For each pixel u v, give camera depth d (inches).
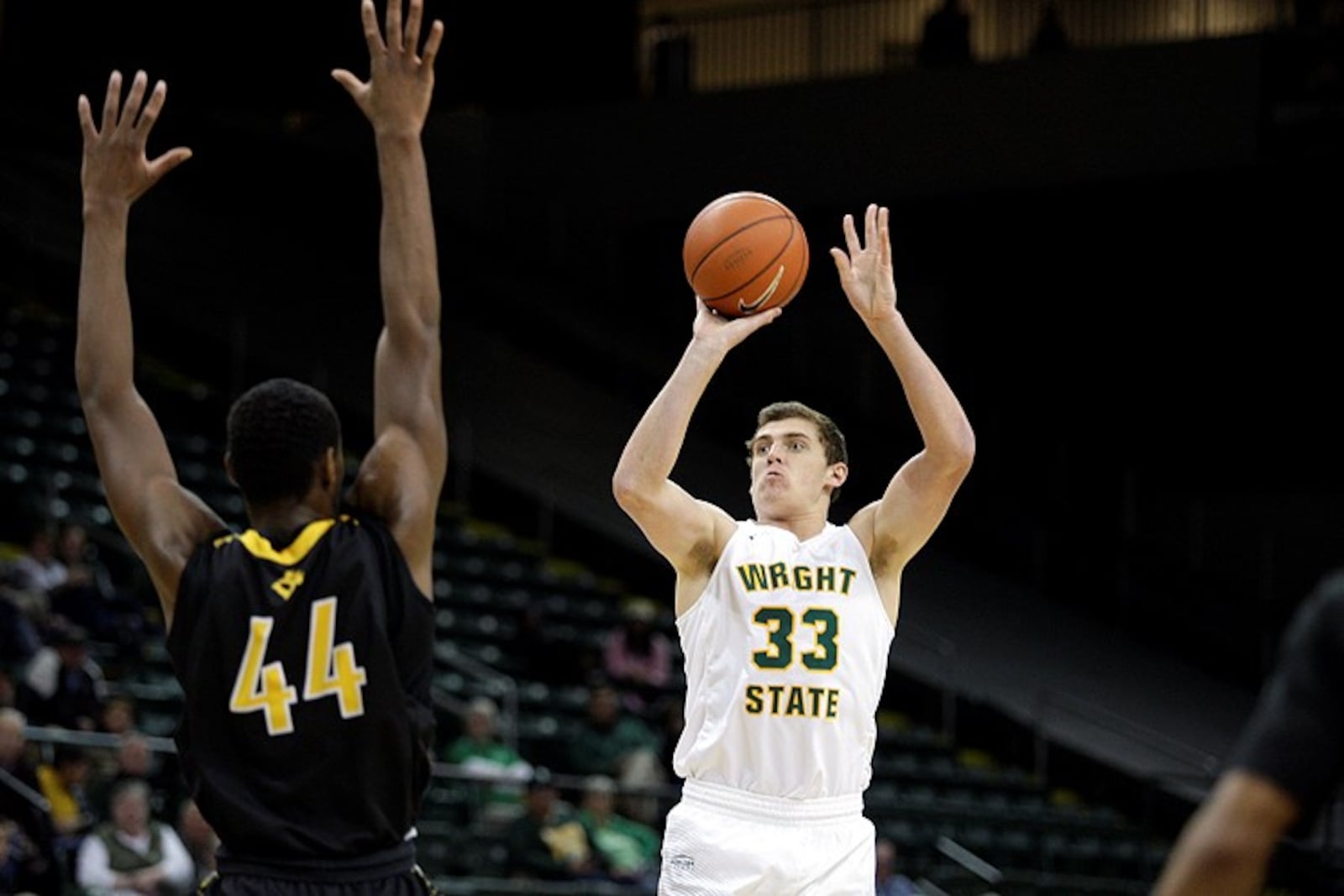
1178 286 1464.1
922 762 1192.2
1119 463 1507.1
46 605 853.2
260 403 258.2
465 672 1051.3
